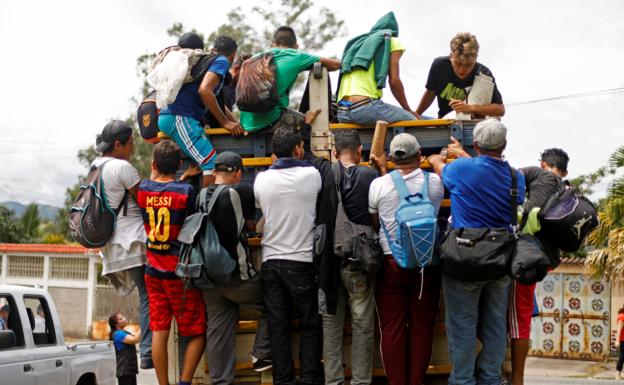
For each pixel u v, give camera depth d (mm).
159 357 4828
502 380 4707
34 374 7867
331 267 4574
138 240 5074
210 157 5078
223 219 4617
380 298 4711
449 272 4406
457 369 4531
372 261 4480
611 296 20281
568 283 20734
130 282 5266
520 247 4406
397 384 4633
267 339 4809
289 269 4645
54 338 8477
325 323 4699
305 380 4641
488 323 4605
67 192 38812
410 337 4684
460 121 5031
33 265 23891
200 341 4816
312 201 4719
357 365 4652
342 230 4598
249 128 5172
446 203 5000
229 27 26969
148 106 5652
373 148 5031
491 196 4480
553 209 4852
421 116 5992
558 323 20719
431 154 5262
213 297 4773
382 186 4621
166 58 5125
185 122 5086
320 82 5242
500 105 5410
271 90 4945
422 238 4395
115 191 5043
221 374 4785
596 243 16188
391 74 5520
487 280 4414
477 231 4391
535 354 20938
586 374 17766
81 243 5051
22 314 7945
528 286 4914
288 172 4715
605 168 24469
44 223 39250
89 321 22688
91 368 9016
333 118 5785
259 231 5008
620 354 17031
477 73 5730
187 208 4785
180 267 4590
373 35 5426
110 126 5305
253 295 4781
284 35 5707
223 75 5137
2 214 30516
